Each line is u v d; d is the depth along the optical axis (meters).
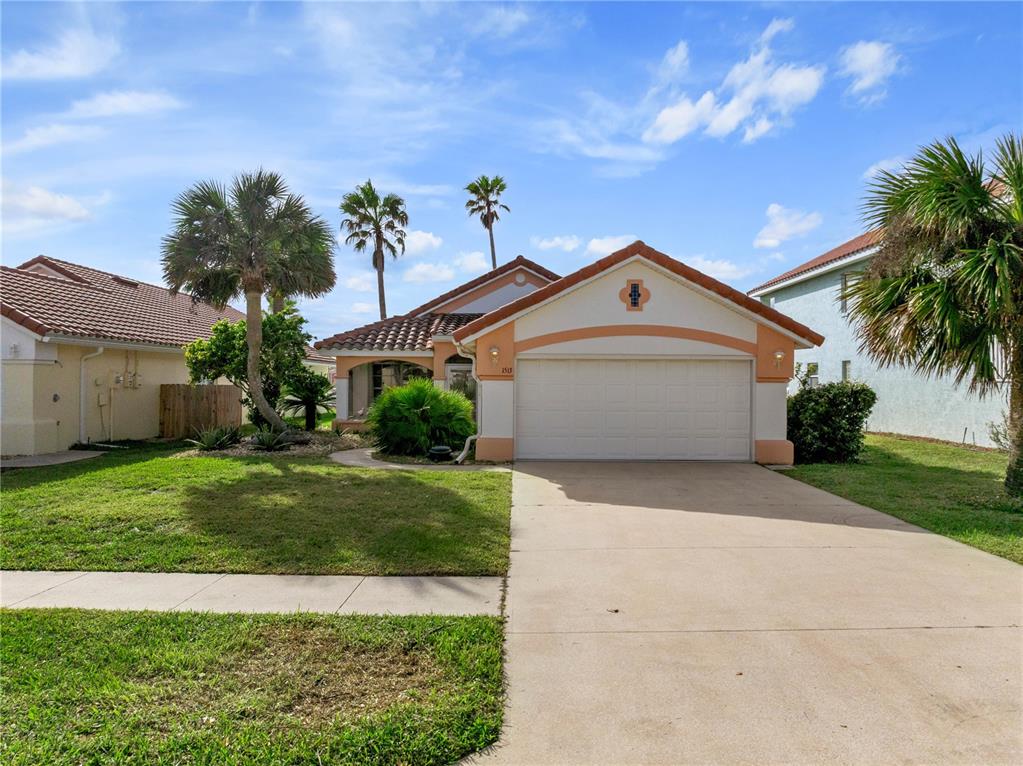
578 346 13.34
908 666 4.26
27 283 17.22
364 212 36.03
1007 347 9.20
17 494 9.53
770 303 27.62
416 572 6.18
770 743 3.43
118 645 4.55
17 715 3.68
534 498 9.66
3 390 14.62
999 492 9.88
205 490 9.89
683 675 4.16
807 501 9.49
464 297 22.77
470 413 15.90
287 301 19.72
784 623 4.98
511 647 4.59
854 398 13.84
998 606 5.30
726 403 13.50
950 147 9.02
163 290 27.56
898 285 9.41
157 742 3.43
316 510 8.53
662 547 7.09
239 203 14.79
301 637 4.69
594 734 3.53
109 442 17.28
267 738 3.46
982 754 3.32
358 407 22.11
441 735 3.49
